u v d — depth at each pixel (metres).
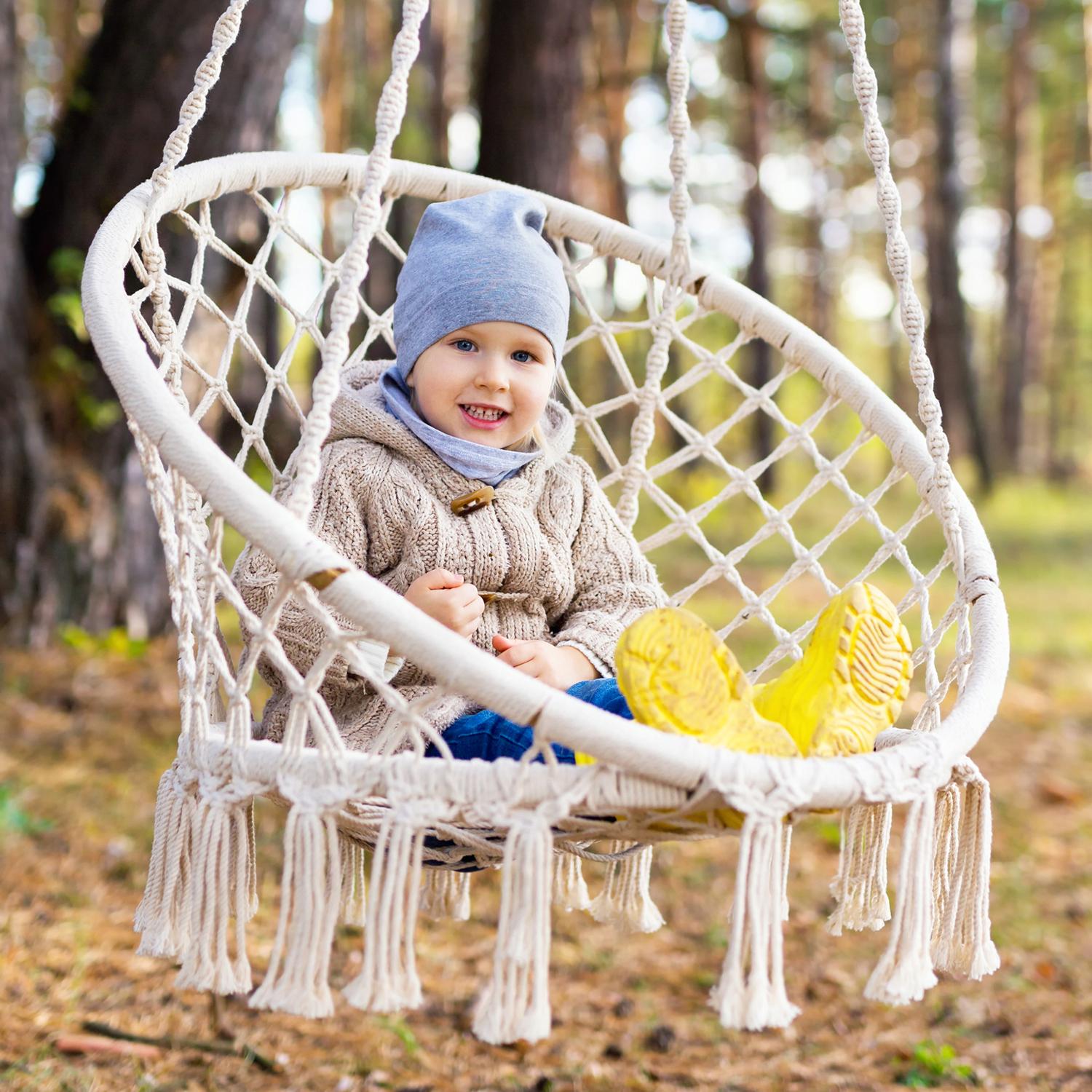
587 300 2.39
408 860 1.38
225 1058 2.42
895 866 3.71
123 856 3.39
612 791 1.38
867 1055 2.65
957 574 1.94
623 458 13.42
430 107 11.79
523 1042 2.65
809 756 1.55
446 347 2.02
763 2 15.61
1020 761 5.00
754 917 1.36
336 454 2.04
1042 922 3.38
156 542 5.41
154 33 4.88
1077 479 23.33
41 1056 2.31
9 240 4.80
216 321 5.06
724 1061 2.62
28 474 4.96
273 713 1.88
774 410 2.30
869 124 1.83
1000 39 21.86
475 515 2.05
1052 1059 2.60
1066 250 26.67
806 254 23.86
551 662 1.91
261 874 3.37
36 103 10.28
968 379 15.53
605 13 13.07
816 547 2.17
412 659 1.36
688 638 1.54
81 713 4.50
